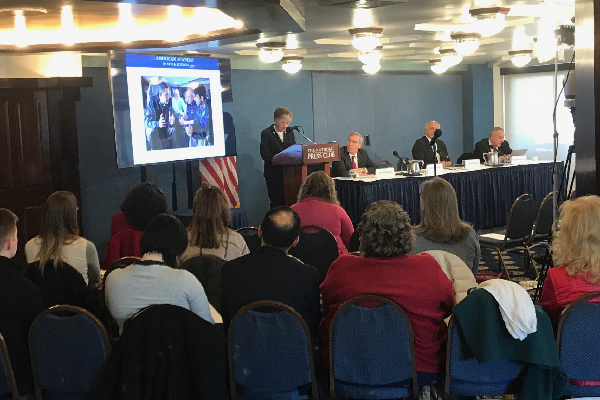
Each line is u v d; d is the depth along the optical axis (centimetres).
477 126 1089
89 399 231
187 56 698
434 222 332
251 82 876
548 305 252
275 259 264
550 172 822
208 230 343
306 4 473
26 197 589
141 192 371
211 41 596
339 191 693
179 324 232
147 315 232
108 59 615
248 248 391
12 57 602
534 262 583
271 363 251
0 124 573
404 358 248
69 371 257
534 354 232
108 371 231
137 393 227
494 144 833
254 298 259
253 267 262
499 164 793
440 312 257
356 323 248
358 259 259
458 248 331
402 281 251
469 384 251
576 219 248
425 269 253
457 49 691
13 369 263
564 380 241
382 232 253
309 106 932
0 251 277
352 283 254
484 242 538
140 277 255
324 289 265
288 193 659
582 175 372
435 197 331
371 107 998
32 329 259
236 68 859
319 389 263
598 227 245
